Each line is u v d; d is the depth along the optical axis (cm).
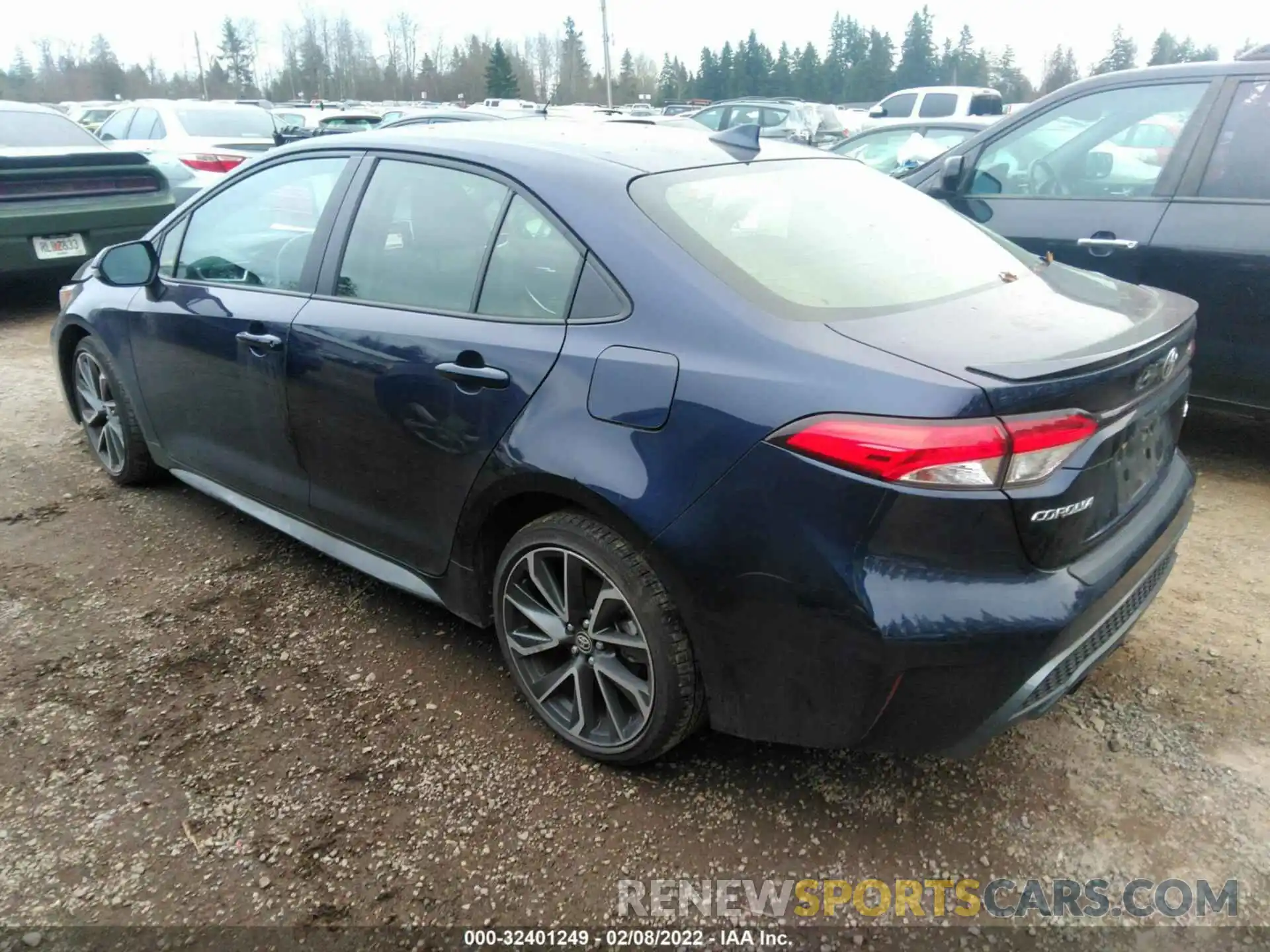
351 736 272
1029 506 194
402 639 321
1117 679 292
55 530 399
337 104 4181
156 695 289
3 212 704
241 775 256
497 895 220
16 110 823
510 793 250
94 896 219
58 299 855
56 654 310
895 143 953
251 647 315
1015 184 494
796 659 213
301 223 327
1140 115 450
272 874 225
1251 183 411
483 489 260
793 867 227
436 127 322
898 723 209
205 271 365
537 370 245
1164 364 231
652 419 222
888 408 193
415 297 285
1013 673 200
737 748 266
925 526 193
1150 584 249
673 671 233
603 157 269
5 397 576
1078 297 255
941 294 242
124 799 247
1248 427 505
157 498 432
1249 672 294
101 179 768
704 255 234
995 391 189
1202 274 418
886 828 238
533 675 271
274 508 352
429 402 269
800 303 224
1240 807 241
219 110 1248
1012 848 231
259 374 326
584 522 244
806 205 273
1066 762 258
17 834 236
